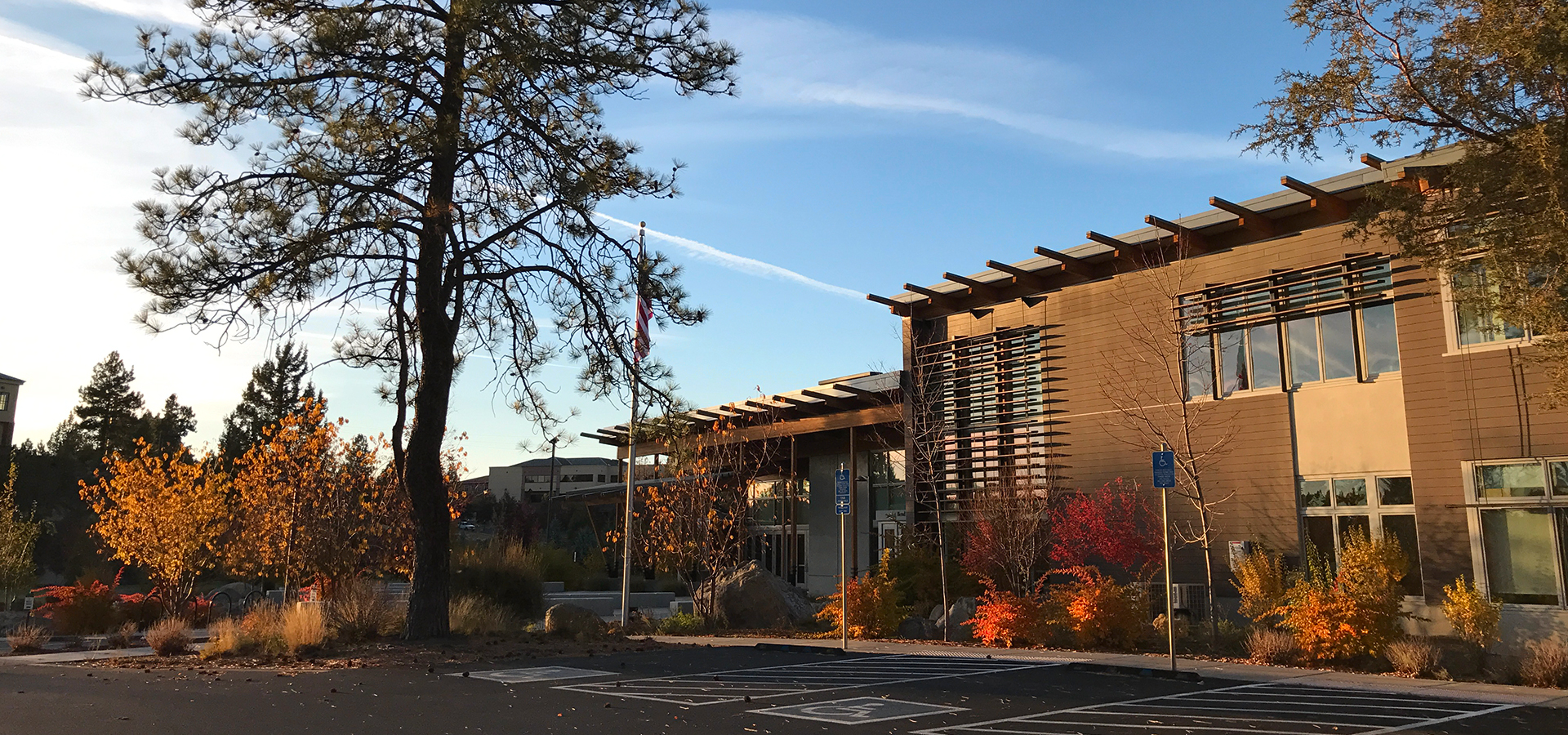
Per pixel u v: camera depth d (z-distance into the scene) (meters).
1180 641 15.05
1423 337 16.31
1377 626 12.22
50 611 22.86
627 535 20.86
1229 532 18.59
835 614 18.00
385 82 14.41
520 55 13.94
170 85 13.30
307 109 13.88
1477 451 15.31
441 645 14.36
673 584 31.75
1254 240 18.91
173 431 67.50
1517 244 10.24
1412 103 10.84
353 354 15.38
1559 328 10.56
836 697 9.47
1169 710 8.66
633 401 17.03
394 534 21.88
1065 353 21.84
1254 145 11.78
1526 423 14.82
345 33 13.65
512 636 16.02
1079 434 21.25
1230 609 18.06
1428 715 8.39
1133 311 20.14
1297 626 12.69
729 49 15.56
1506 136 10.24
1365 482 17.00
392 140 13.88
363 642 15.11
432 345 15.59
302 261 13.87
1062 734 7.38
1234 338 19.08
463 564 23.56
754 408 28.16
